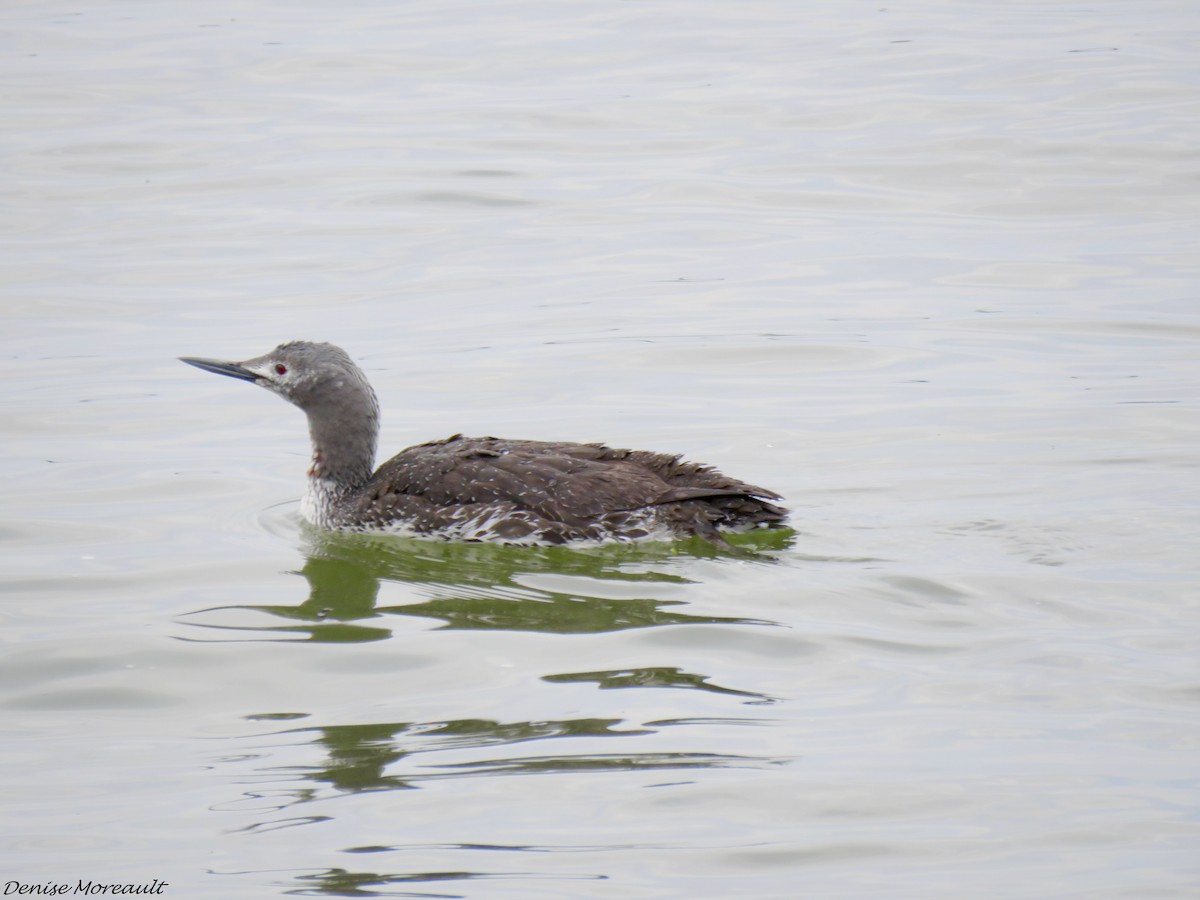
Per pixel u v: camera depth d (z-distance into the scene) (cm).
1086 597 1195
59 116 3102
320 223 2508
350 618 1214
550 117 3102
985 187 2609
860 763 973
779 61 3475
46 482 1559
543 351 1953
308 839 907
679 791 948
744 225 2477
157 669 1132
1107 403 1703
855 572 1254
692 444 1627
